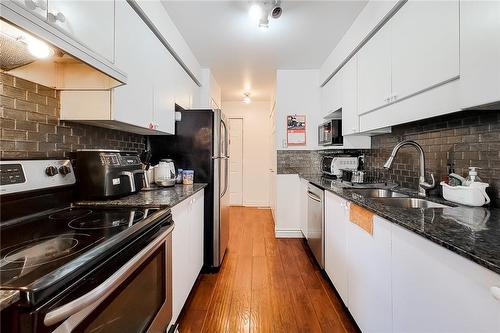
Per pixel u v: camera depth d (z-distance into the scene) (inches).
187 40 104.3
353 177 103.4
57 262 26.3
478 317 28.2
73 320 25.1
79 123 60.0
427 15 53.3
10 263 26.2
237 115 229.8
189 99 115.3
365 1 78.5
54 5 36.8
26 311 21.3
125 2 58.1
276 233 140.4
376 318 51.1
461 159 60.6
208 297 79.6
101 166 55.7
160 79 79.6
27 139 46.8
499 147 50.9
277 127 141.8
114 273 31.0
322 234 91.7
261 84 170.6
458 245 30.6
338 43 107.1
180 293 64.5
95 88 52.7
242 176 232.2
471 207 52.7
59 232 36.8
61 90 53.2
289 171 141.6
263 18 81.0
